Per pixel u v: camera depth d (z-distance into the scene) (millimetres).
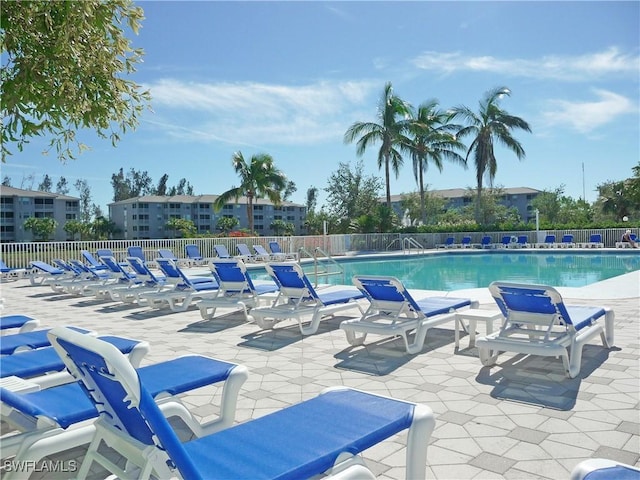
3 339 4531
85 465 2318
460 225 30844
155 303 10031
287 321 7910
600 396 4117
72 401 2754
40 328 7449
